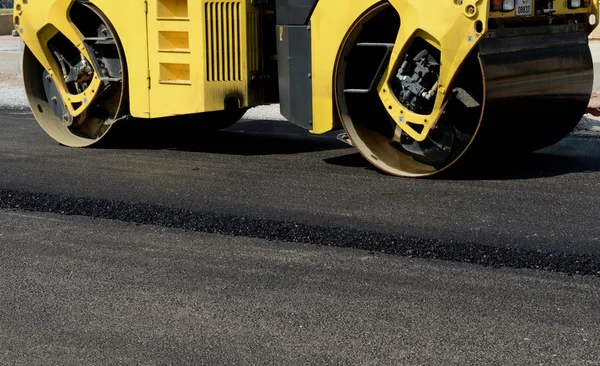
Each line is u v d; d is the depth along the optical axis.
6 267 4.18
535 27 5.77
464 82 5.75
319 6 6.09
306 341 3.29
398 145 6.23
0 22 23.11
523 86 5.64
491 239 4.41
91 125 7.53
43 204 5.29
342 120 6.14
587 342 3.25
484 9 5.28
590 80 6.23
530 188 5.51
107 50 7.24
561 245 4.30
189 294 3.78
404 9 5.65
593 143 7.05
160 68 6.79
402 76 5.86
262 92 6.75
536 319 3.46
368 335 3.34
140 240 4.59
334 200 5.27
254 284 3.89
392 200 5.25
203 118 7.71
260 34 6.68
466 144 5.82
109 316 3.56
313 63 6.20
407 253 4.29
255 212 5.00
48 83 7.68
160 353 3.22
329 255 4.29
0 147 7.29
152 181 5.89
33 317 3.56
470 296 3.71
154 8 6.71
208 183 5.80
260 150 7.05
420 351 3.20
